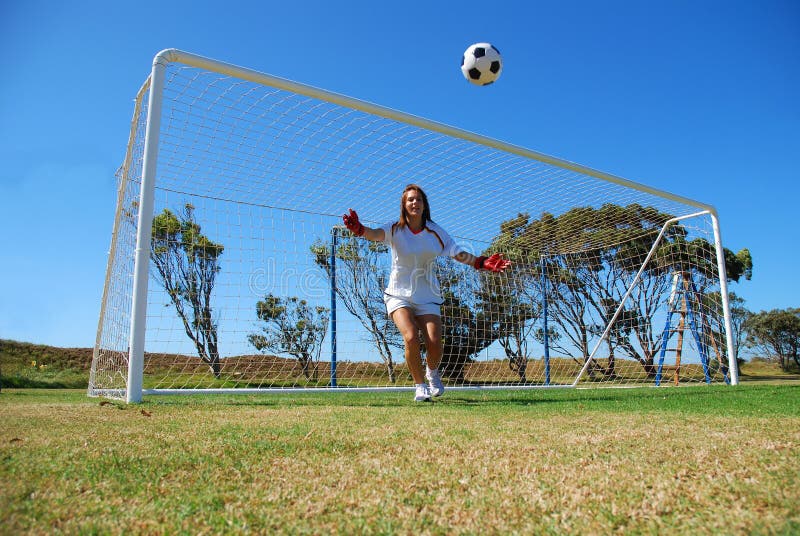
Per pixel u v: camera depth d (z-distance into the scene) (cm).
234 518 108
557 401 427
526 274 988
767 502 115
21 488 127
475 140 614
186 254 659
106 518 107
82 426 236
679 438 202
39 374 1191
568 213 830
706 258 953
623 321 1053
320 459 163
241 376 690
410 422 258
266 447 182
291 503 118
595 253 1056
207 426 238
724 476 138
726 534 97
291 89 503
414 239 411
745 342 2073
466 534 100
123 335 455
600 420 268
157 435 208
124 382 438
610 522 106
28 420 259
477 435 212
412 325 409
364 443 191
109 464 153
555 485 132
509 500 120
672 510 112
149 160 424
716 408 343
